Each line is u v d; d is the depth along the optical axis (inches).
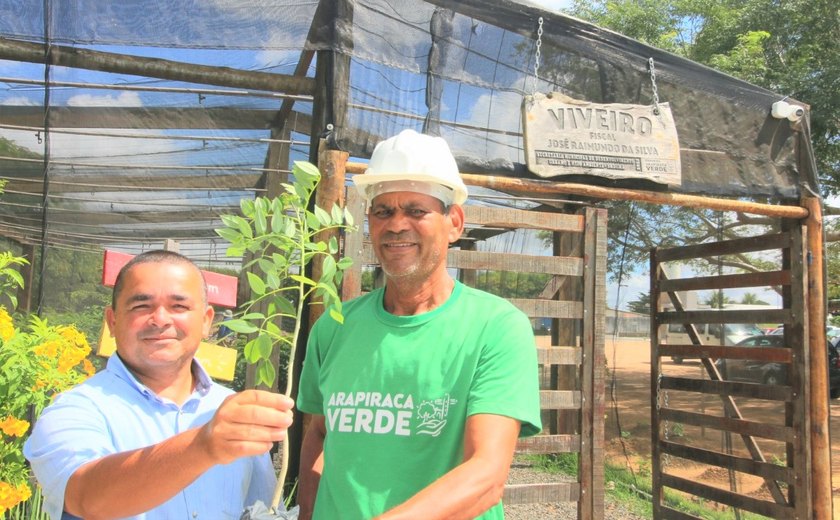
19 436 124.6
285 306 61.6
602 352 171.2
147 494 54.1
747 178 185.6
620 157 168.4
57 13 140.2
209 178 287.4
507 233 278.2
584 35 170.1
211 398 77.0
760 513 195.9
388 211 77.6
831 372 582.6
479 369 72.7
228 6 145.8
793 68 438.6
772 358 197.0
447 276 81.4
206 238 387.5
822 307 190.7
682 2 519.5
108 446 65.2
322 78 147.0
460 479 62.1
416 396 73.5
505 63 163.8
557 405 166.4
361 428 74.5
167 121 213.6
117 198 310.5
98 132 216.4
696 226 341.1
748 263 343.9
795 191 190.4
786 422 195.0
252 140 219.1
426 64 155.4
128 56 145.3
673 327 503.2
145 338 70.7
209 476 72.1
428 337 75.7
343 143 143.8
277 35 146.6
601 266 172.9
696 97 183.2
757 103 188.9
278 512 62.4
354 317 82.6
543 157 161.5
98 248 376.8
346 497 73.3
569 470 282.2
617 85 174.1
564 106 164.7
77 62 143.0
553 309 169.5
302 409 88.0
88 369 151.1
